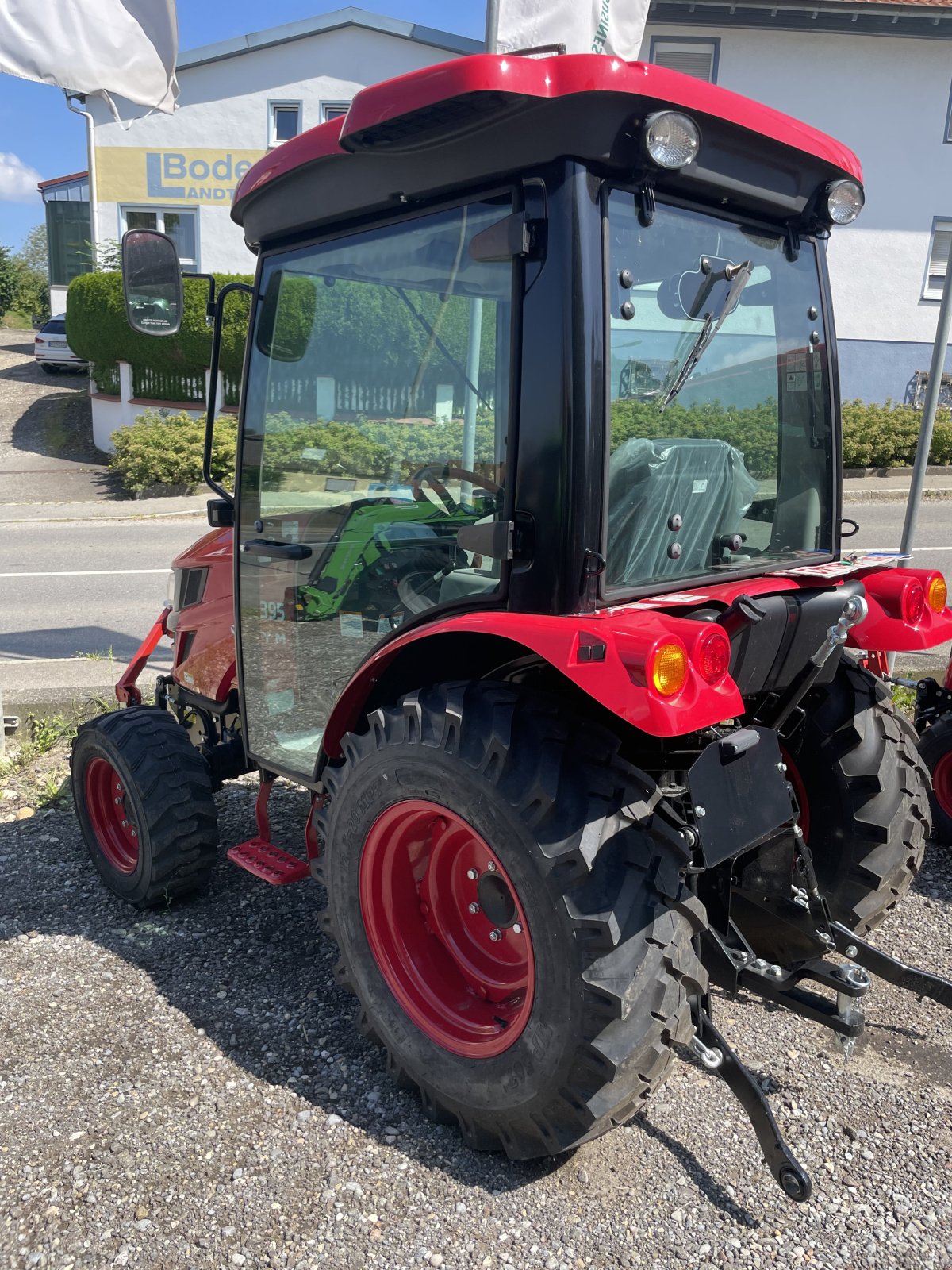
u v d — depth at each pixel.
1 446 18.03
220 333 3.06
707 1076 2.61
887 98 16.95
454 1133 2.41
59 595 8.83
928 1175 2.26
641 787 2.12
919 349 17.95
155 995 2.98
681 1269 2.01
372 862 2.48
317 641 2.96
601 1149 2.34
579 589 2.12
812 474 2.81
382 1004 2.51
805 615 2.35
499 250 2.11
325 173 2.55
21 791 4.61
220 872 3.81
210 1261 2.03
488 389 2.30
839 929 2.58
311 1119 2.44
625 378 2.20
